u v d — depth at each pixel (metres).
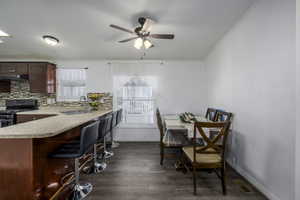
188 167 2.74
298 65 1.58
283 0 1.72
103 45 3.63
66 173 2.30
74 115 2.76
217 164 2.06
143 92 4.47
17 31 3.04
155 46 3.67
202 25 2.85
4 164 1.51
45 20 2.74
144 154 3.41
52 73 4.23
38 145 1.61
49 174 1.84
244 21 2.47
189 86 4.42
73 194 1.99
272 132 1.90
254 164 2.22
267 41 1.97
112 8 2.46
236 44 2.70
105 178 2.43
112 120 3.01
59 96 4.41
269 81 1.94
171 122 3.06
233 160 2.78
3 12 2.53
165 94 4.44
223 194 2.06
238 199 1.96
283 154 1.75
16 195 1.52
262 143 2.07
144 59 4.38
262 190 2.07
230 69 2.91
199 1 2.30
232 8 2.41
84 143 1.77
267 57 1.97
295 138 1.61
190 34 3.16
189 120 3.15
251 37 2.29
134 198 1.98
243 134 2.48
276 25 1.82
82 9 2.49
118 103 4.46
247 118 2.38
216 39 3.36
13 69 3.98
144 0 2.30
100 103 4.07
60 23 2.83
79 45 3.62
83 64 4.41
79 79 4.44
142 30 2.51
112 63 4.41
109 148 3.79
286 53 1.70
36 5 2.40
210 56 3.93
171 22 2.77
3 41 3.39
